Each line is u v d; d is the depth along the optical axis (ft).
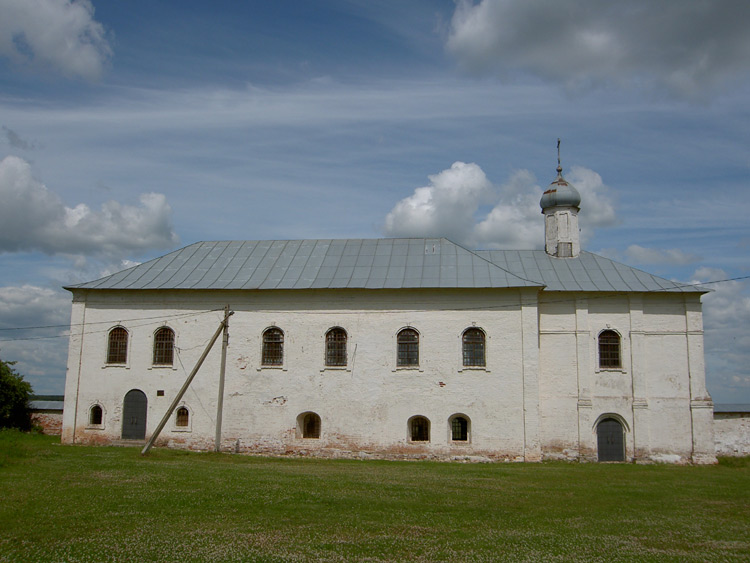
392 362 114.01
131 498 61.31
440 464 104.53
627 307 117.29
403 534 50.44
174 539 47.06
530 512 60.85
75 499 59.93
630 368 115.44
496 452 109.29
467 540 48.88
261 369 116.88
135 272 127.65
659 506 66.69
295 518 55.16
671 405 114.01
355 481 77.71
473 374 112.16
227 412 116.47
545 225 134.31
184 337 119.96
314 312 117.50
